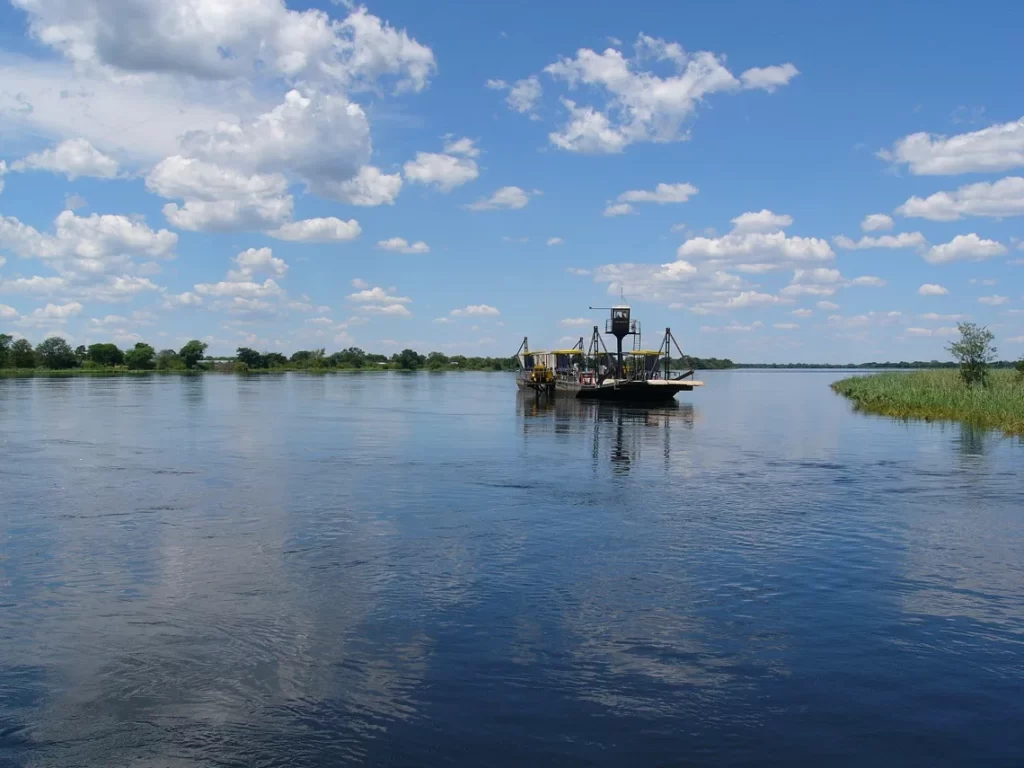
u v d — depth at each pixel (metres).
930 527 18.42
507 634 11.62
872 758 8.41
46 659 10.73
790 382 168.38
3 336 168.88
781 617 12.38
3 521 18.78
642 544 16.72
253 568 14.86
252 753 8.41
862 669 10.53
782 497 22.17
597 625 11.98
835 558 15.67
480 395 87.62
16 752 8.41
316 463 28.86
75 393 84.50
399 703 9.51
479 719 9.12
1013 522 18.95
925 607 12.87
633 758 8.35
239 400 73.31
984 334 55.06
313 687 9.90
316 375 195.25
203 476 25.62
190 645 11.19
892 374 101.31
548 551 16.12
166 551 16.05
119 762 8.24
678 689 9.91
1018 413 43.34
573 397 77.19
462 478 25.41
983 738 8.81
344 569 14.80
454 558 15.56
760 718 9.21
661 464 28.97
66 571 14.64
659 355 75.81
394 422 48.19
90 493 22.45
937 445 35.22
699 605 12.90
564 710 9.34
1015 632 11.84
